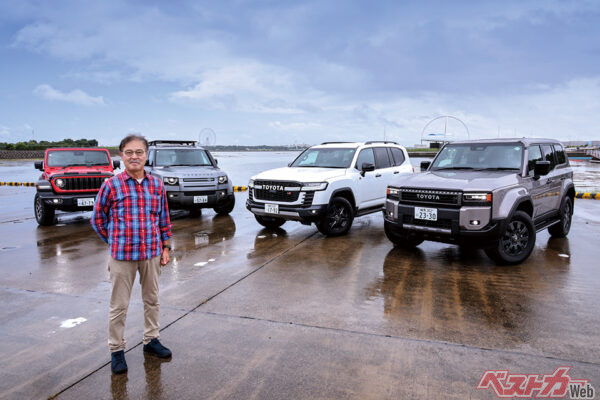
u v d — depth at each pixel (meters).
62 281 4.86
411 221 5.54
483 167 6.02
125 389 2.66
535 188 5.77
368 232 7.72
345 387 2.63
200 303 4.11
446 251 6.16
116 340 2.87
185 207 8.93
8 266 5.50
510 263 5.29
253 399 2.53
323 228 7.05
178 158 10.10
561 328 3.46
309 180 6.89
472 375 2.76
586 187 15.09
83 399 2.56
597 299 4.12
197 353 3.11
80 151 9.82
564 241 6.71
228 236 7.38
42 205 8.32
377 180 8.13
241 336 3.38
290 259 5.76
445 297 4.21
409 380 2.71
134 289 4.58
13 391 2.65
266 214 7.25
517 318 3.67
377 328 3.50
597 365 2.88
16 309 4.01
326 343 3.23
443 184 5.34
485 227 4.98
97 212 2.82
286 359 3.00
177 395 2.58
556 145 6.89
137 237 2.83
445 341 3.25
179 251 6.27
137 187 2.85
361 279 4.84
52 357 3.08
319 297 4.25
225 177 9.53
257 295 4.33
